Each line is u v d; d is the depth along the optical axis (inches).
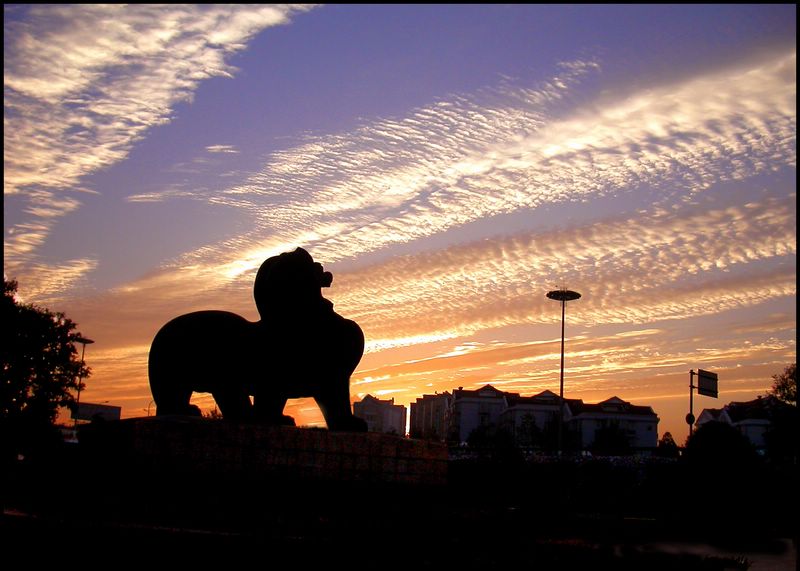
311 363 487.8
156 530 327.9
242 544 320.5
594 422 2380.7
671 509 626.2
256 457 440.8
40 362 1610.5
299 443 446.3
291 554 316.2
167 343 496.4
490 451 945.5
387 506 452.4
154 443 440.5
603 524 498.6
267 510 413.4
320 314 494.3
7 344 1556.3
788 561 449.4
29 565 294.7
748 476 602.5
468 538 374.3
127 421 454.0
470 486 685.9
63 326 1647.4
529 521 465.1
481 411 2768.2
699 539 510.6
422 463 476.7
